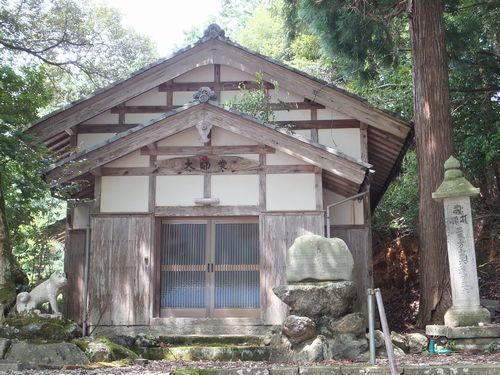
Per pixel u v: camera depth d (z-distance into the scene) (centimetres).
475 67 1478
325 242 870
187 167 1041
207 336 916
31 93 1286
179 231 1042
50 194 1124
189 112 1017
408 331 1110
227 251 1028
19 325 753
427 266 1062
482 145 1373
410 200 1712
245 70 1285
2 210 895
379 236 1830
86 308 989
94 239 1013
